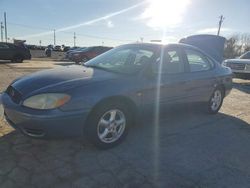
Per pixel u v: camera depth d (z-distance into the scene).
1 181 2.85
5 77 9.68
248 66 10.93
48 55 34.19
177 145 3.99
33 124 3.17
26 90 3.40
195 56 5.02
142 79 3.91
